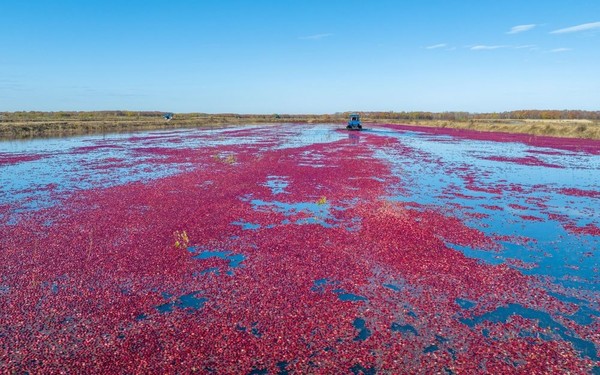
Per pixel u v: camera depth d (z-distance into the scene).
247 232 14.72
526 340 8.05
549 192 22.47
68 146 47.84
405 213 17.28
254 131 82.25
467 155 40.97
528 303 9.56
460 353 7.64
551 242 14.02
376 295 9.95
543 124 76.38
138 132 75.81
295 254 12.58
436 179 26.39
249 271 11.32
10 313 8.99
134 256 12.27
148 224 15.50
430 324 8.64
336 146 48.88
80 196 20.30
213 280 10.76
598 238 14.47
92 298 9.70
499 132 79.38
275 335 8.21
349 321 8.74
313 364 7.36
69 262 11.77
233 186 22.98
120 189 22.02
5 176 26.44
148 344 7.89
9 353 7.61
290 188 22.81
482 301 9.65
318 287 10.41
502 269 11.50
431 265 11.70
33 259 11.96
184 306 9.45
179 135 68.62
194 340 8.05
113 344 7.90
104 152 41.31
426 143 55.00
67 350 7.72
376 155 39.75
